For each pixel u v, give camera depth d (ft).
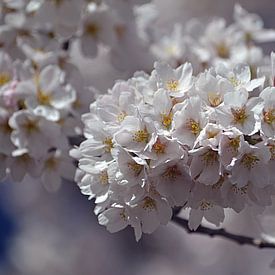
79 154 3.56
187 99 3.29
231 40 4.50
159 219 3.36
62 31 4.20
